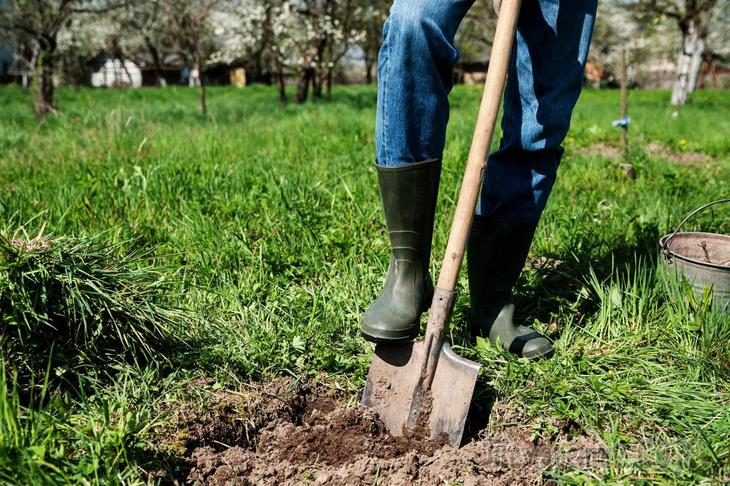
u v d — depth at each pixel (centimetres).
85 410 195
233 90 2872
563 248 328
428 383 202
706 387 216
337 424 205
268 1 1681
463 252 197
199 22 1315
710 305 252
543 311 271
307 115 1090
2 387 170
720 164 687
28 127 965
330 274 302
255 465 192
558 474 181
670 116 1357
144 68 4856
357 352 244
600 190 489
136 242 337
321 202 407
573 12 215
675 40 3041
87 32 2741
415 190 205
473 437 202
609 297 261
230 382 221
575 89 223
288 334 245
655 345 241
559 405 202
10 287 200
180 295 267
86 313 214
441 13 192
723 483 172
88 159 557
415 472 186
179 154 579
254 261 309
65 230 343
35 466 158
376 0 2156
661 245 279
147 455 183
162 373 222
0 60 3753
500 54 187
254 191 415
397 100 199
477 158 192
